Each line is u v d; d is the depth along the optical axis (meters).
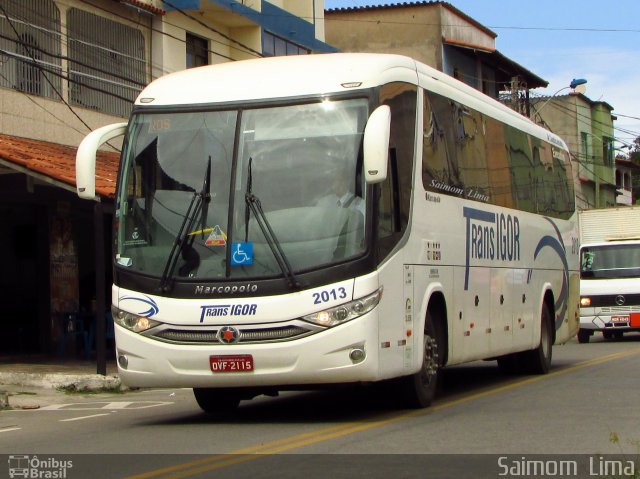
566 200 18.70
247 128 10.30
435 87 12.23
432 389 11.66
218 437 9.62
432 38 41.31
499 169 14.60
